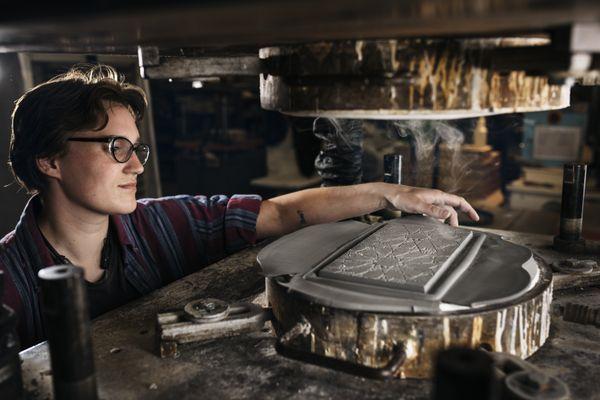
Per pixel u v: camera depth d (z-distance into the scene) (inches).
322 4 16.3
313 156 138.4
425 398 30.8
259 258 40.8
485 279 35.5
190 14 17.9
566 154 139.3
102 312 52.5
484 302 32.2
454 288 34.1
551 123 139.7
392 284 33.7
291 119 106.4
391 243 41.1
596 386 31.9
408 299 32.6
